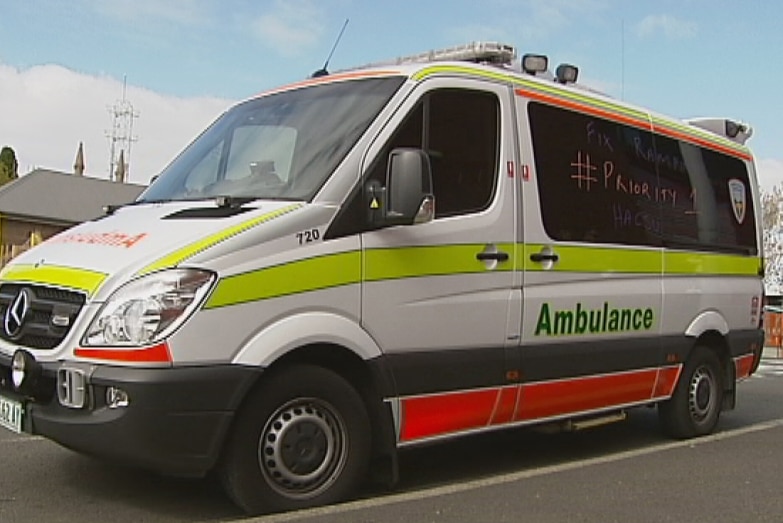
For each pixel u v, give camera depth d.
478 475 6.29
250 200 5.11
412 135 5.43
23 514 4.90
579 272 6.40
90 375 4.42
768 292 35.69
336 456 5.08
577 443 7.66
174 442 4.43
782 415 9.81
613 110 6.98
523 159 6.07
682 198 7.62
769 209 38.12
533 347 6.05
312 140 5.41
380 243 5.17
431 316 5.41
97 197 43.81
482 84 5.90
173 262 4.53
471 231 5.64
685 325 7.55
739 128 8.77
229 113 6.47
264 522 4.75
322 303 4.92
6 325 4.93
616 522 5.11
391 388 5.24
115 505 5.11
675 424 7.77
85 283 4.60
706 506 5.55
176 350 4.41
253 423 4.74
